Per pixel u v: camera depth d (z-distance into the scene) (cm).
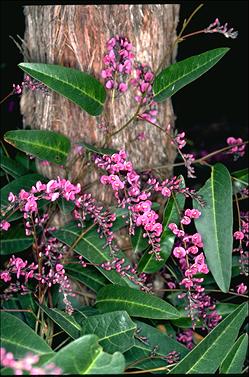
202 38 172
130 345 69
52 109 84
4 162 88
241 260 80
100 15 81
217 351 70
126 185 82
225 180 78
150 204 74
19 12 152
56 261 77
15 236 83
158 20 83
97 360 62
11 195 72
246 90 176
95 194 85
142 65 83
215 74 177
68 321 71
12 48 153
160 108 86
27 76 79
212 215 77
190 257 82
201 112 175
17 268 73
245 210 101
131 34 82
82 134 84
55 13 82
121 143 84
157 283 87
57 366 61
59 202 79
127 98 83
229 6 170
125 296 76
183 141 77
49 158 80
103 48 82
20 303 81
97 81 78
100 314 74
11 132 77
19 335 65
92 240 79
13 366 59
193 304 74
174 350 76
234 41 175
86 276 82
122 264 78
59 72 76
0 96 150
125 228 85
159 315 74
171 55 87
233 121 173
